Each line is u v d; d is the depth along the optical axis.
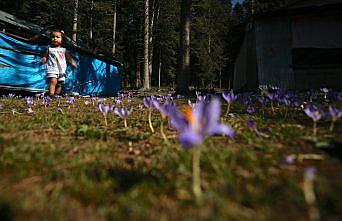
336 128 2.46
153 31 36.22
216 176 1.42
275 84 10.35
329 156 1.63
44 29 13.41
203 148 1.86
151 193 1.26
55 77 8.26
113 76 17.62
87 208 1.13
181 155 1.77
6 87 9.51
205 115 1.00
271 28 10.57
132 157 1.85
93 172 1.54
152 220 1.03
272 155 1.73
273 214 1.04
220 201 1.12
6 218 1.05
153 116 3.99
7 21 11.09
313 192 1.17
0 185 1.37
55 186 1.35
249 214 1.04
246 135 2.30
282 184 1.26
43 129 2.83
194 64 58.19
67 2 29.23
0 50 9.37
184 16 12.33
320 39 10.03
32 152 1.82
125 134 2.60
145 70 22.89
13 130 2.71
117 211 1.08
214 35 57.56
